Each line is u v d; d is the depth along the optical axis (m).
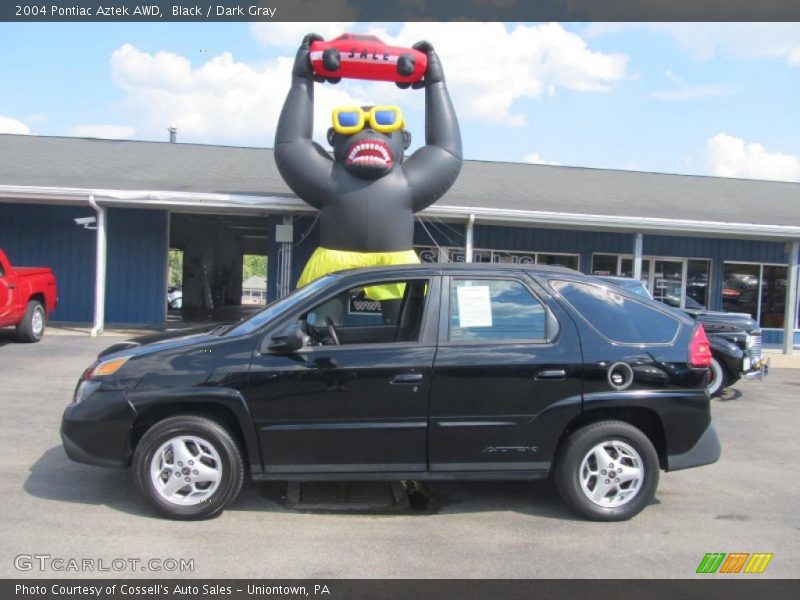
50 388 8.69
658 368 4.76
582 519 4.80
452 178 12.61
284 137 12.35
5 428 6.72
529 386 4.66
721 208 17.47
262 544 4.23
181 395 4.52
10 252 16.23
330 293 4.81
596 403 4.71
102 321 14.09
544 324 4.82
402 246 12.25
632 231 15.49
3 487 5.06
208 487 4.59
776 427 8.20
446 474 4.69
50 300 13.25
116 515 4.62
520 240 17.36
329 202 12.15
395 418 4.61
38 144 19.55
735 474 6.08
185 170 17.27
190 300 22.50
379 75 12.41
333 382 4.57
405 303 5.19
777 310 18.47
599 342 4.77
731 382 10.11
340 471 4.64
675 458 4.82
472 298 4.84
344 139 12.10
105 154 18.73
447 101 12.70
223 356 4.61
